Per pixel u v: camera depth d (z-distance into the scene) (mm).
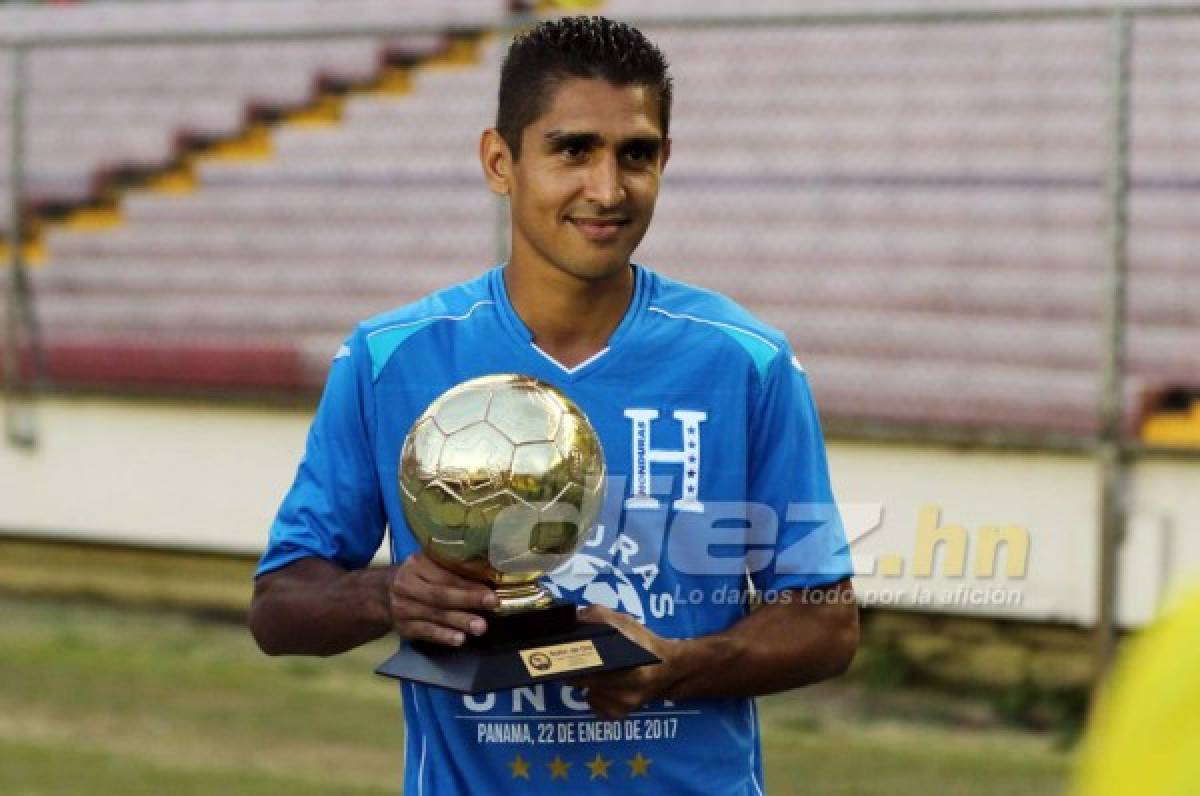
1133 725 2264
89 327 21297
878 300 17906
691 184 18844
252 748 15102
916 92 18172
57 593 20656
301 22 21453
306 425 19484
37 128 22547
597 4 19906
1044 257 17375
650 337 6016
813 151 18469
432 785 6000
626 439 5969
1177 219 16891
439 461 5395
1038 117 17672
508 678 5375
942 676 16609
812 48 18688
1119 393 15742
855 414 17672
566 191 5691
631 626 5570
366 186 20672
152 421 20094
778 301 18375
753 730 6258
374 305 20359
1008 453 16391
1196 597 2283
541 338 6039
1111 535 15664
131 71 22344
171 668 17734
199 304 20906
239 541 19750
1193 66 17125
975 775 14312
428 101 20719
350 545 6172
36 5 23188
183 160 21688
